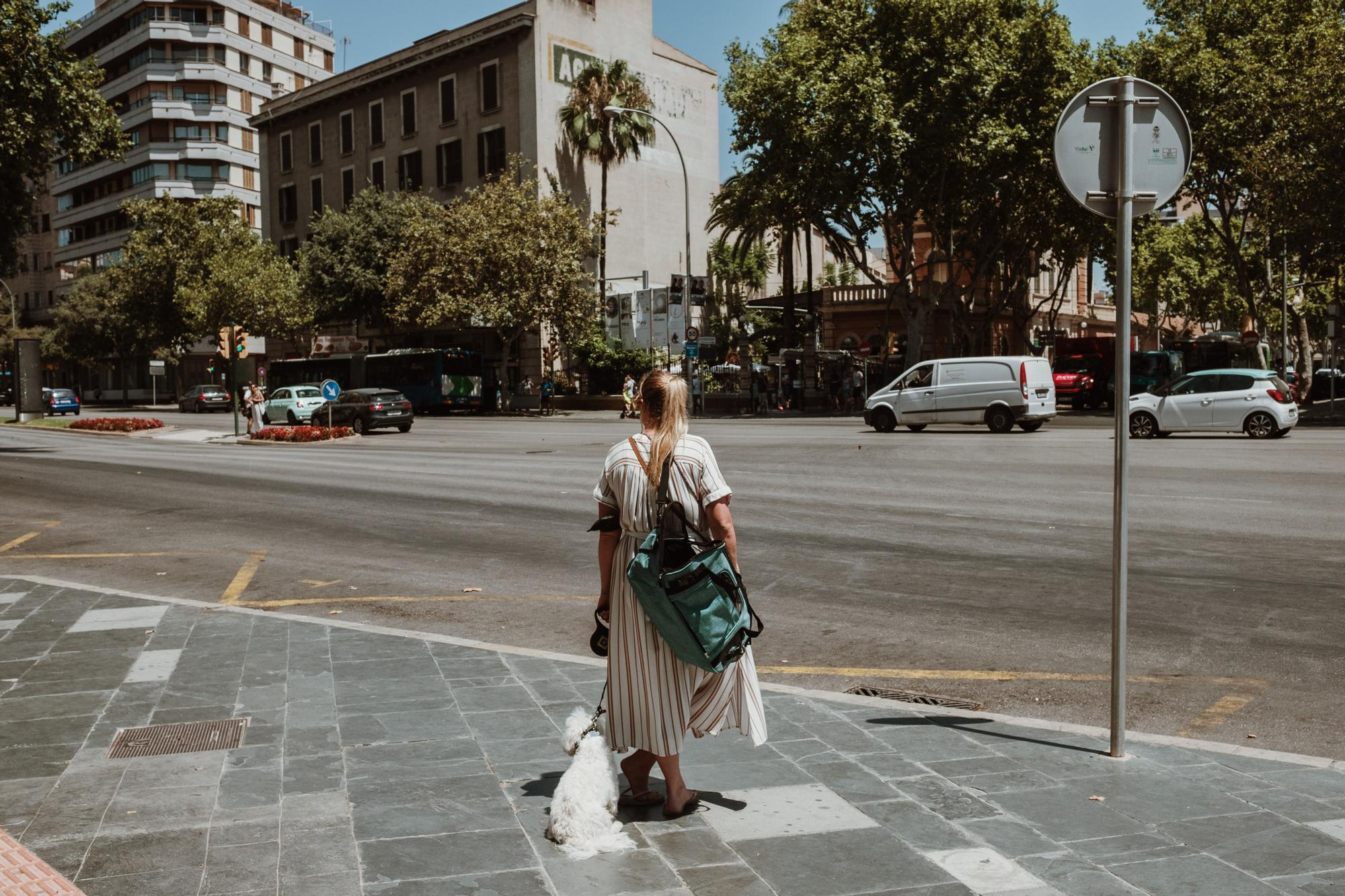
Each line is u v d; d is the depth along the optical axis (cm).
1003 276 4416
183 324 5988
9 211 2508
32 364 4041
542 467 1839
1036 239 4141
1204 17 3562
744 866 317
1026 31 3491
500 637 676
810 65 3491
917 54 3450
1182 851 325
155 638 643
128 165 7606
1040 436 2350
